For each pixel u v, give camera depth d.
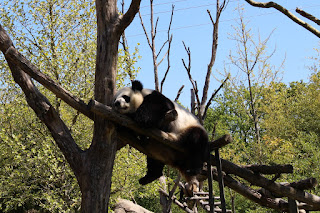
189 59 7.87
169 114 5.71
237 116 44.31
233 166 7.18
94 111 5.44
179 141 6.51
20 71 6.20
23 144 15.74
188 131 6.61
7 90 16.58
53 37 16.83
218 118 44.47
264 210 17.11
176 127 6.57
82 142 16.33
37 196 15.51
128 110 6.32
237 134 39.72
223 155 20.53
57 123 6.21
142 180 7.48
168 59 8.25
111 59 6.04
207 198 9.87
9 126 16.47
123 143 6.81
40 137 16.02
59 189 15.91
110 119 5.64
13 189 15.71
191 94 10.27
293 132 28.45
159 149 6.65
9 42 5.75
